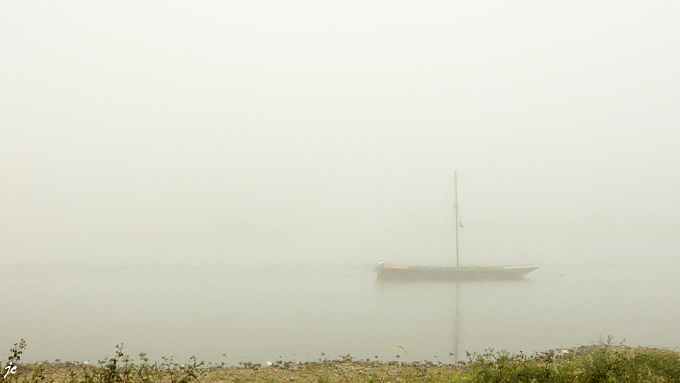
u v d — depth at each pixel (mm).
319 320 43312
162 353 29719
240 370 21938
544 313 46219
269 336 35281
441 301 56969
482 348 29891
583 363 13227
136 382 14070
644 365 13117
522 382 12336
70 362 25047
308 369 22141
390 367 22547
